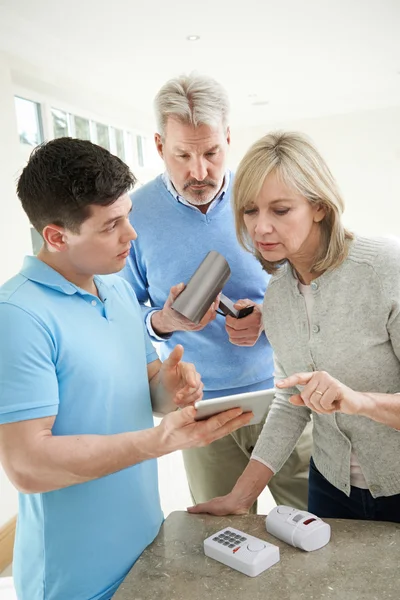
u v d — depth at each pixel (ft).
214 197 4.91
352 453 3.73
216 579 2.84
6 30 9.30
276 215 3.25
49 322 2.77
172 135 4.49
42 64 10.82
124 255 3.00
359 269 3.33
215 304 4.37
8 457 2.61
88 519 2.95
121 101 15.01
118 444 2.65
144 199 5.15
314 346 3.58
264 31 10.77
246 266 5.05
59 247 2.89
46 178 2.69
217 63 12.89
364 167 20.81
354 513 3.88
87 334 2.94
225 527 3.36
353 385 3.53
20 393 2.57
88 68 12.16
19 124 10.90
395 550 2.97
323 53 12.80
